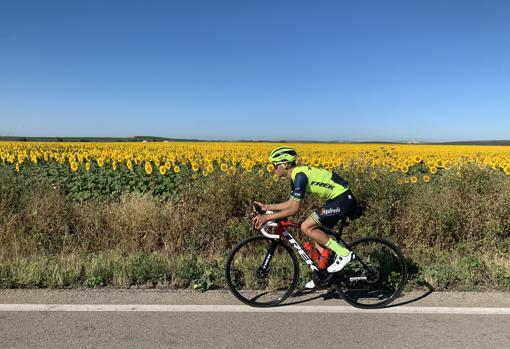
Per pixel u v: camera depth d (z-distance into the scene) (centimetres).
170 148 2958
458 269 502
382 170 700
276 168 430
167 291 454
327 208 425
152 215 627
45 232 596
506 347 339
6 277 463
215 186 668
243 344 340
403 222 623
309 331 365
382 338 354
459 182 676
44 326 364
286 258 496
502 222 621
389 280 462
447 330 369
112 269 490
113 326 367
